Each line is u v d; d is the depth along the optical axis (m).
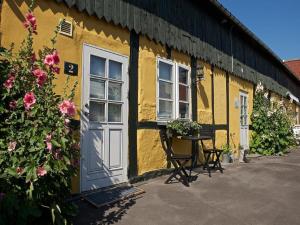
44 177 3.09
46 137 3.01
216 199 5.00
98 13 5.12
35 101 3.10
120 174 5.43
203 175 6.82
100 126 5.08
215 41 9.21
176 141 6.98
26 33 4.11
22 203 2.90
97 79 5.13
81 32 4.87
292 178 6.88
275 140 11.58
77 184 4.60
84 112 4.81
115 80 5.46
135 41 5.99
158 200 4.78
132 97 5.82
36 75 3.18
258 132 11.80
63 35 4.57
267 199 5.13
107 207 4.31
